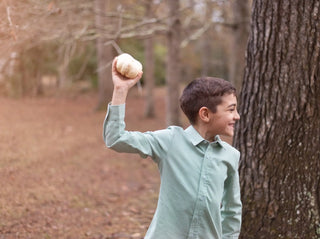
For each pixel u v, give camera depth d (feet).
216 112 5.96
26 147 18.33
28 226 10.75
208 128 6.14
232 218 6.57
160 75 71.46
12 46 12.47
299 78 7.95
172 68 26.53
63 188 14.37
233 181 6.47
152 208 13.88
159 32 26.53
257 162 8.50
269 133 8.34
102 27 19.17
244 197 8.64
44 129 23.75
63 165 17.20
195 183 5.91
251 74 8.67
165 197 5.97
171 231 5.88
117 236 11.02
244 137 8.77
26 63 22.07
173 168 5.95
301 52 7.89
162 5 27.89
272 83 8.25
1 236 9.89
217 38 32.19
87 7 18.44
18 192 12.84
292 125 8.09
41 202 12.59
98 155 20.68
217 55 56.18
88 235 10.85
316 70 7.82
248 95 8.74
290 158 8.15
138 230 11.64
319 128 7.96
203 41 50.60
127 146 5.65
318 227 8.06
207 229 5.98
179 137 6.13
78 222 11.71
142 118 38.73
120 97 5.62
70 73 32.04
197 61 56.65
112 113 5.58
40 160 16.74
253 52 8.59
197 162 5.99
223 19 26.73
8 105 28.71
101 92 37.55
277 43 8.11
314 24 7.74
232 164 6.32
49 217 11.64
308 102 7.93
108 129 5.60
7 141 18.66
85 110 36.65
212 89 5.94
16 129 22.08
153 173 19.01
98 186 15.60
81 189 14.74
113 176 17.46
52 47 21.84
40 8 13.94
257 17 8.44
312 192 8.08
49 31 16.57
